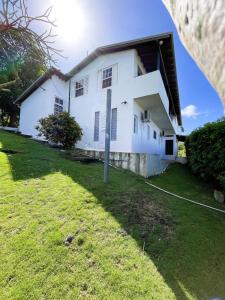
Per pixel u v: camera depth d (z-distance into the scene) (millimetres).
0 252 2869
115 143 9305
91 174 6051
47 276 2590
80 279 2594
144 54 9961
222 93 598
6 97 18422
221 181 6145
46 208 3979
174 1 780
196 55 711
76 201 4305
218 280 2855
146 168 6980
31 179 5168
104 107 10070
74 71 11945
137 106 9688
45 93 12352
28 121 14352
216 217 4758
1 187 4566
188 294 2562
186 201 5426
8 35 2225
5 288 2398
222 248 3578
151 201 4914
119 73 9688
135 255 3113
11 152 7305
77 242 3189
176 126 19172
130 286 2568
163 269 2926
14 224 3455
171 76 12180
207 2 575
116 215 4062
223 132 6594
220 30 540
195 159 7895
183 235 3785
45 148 8711
